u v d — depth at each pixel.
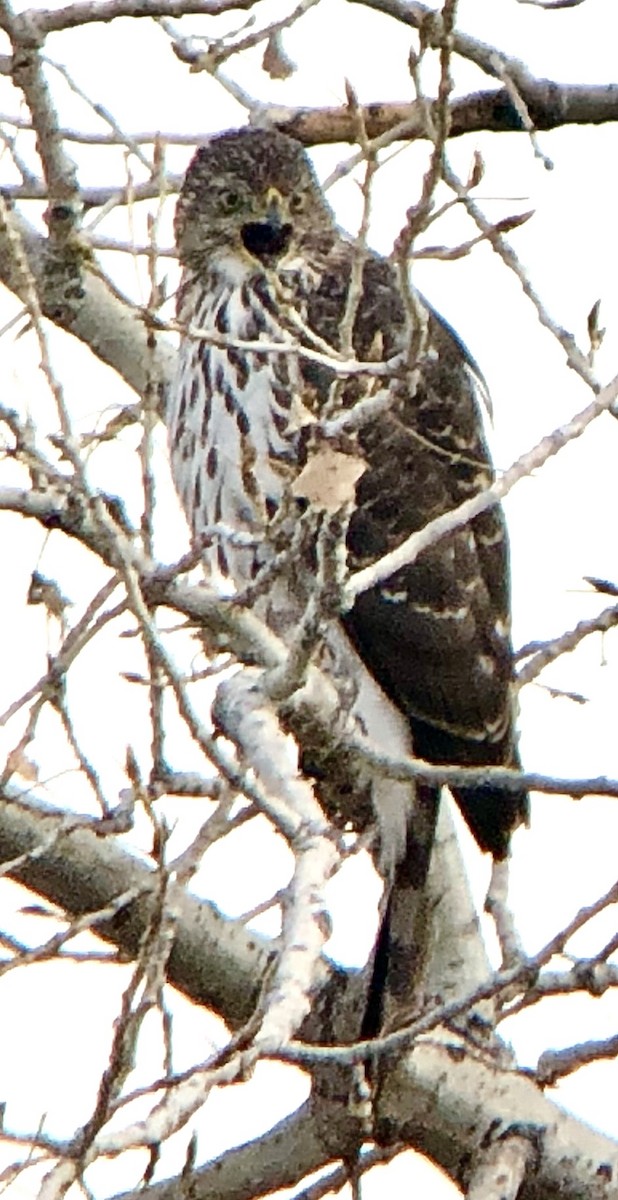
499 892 10.12
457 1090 10.27
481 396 12.47
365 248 8.14
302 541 8.45
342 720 9.32
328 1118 10.16
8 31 10.11
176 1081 7.43
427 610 11.39
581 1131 10.42
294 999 7.18
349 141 13.02
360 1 11.37
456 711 11.34
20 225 11.19
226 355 11.48
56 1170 6.78
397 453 11.78
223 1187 10.28
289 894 7.57
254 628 8.89
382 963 10.41
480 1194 10.09
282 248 12.77
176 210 13.03
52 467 8.66
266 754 8.25
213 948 10.20
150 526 8.85
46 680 8.70
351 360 8.16
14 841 9.88
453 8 7.98
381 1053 8.59
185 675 8.44
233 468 11.48
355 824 10.52
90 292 11.53
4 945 9.07
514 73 12.53
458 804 10.72
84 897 9.98
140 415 9.41
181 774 9.10
